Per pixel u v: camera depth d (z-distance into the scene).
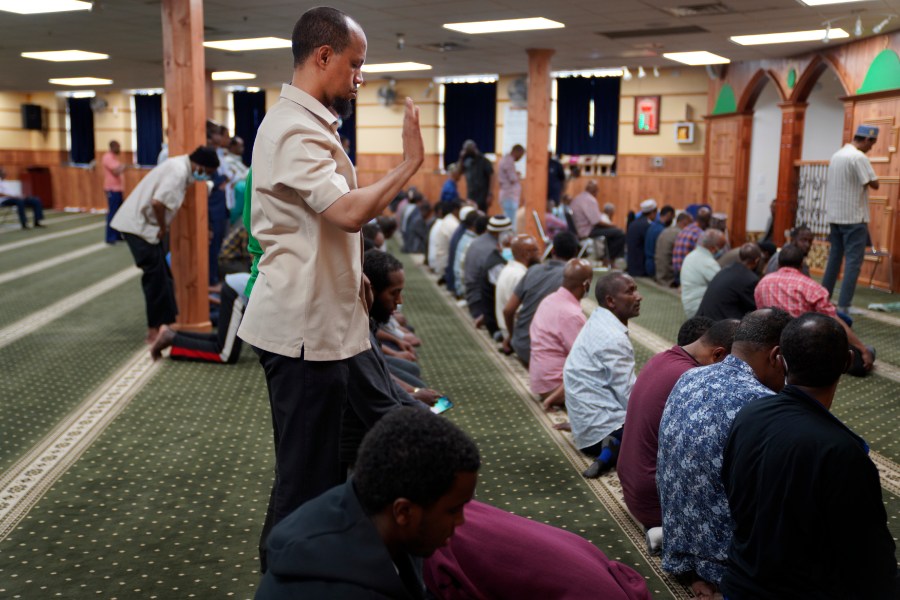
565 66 13.53
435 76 15.67
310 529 1.39
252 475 3.73
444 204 10.14
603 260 11.69
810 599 2.04
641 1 7.83
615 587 2.20
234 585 2.74
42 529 3.13
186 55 6.22
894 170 9.10
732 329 2.97
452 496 1.34
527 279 5.62
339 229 2.02
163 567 2.85
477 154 12.92
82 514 3.28
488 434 4.32
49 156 20.38
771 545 2.05
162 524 3.20
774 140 12.77
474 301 7.41
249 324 2.07
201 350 5.66
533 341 4.91
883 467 3.83
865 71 9.62
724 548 2.55
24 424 4.37
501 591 2.13
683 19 8.76
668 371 3.01
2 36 10.41
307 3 8.14
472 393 5.11
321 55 1.98
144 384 5.20
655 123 14.55
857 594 2.00
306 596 1.33
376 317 3.01
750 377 2.57
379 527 1.38
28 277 9.43
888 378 5.37
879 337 6.62
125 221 5.88
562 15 8.62
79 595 2.65
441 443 1.33
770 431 2.11
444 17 8.82
